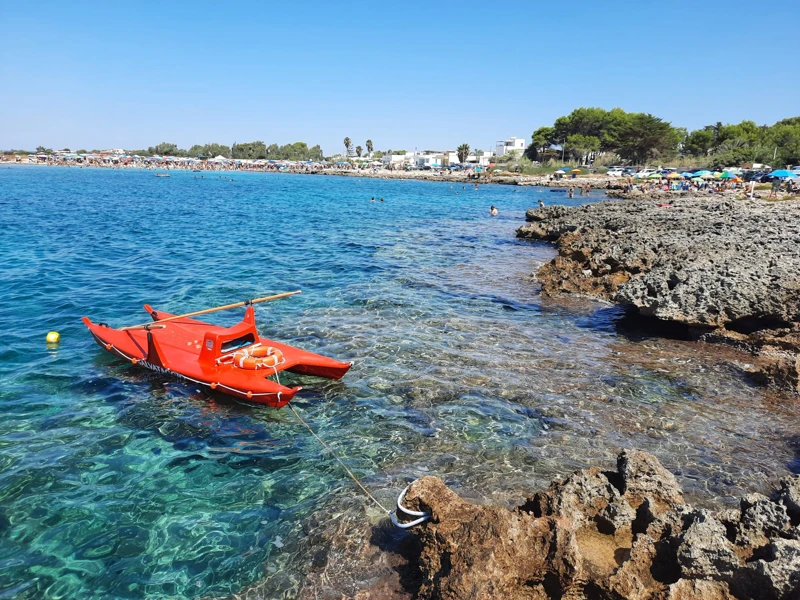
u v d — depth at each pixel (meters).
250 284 17.80
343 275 19.42
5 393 9.43
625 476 5.88
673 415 8.95
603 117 136.88
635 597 4.40
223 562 5.70
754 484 7.03
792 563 4.20
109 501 6.67
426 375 10.50
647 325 13.95
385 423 8.68
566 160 139.12
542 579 4.69
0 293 15.80
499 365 11.05
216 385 9.44
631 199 58.44
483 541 4.65
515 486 6.93
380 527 6.16
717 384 10.20
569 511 5.39
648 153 120.19
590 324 14.08
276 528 6.23
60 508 6.50
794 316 11.99
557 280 18.02
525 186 102.69
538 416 8.88
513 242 29.69
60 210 39.47
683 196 56.38
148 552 5.84
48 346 11.74
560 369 10.88
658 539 5.02
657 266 16.62
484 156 173.75
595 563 4.91
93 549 5.88
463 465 7.45
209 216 38.94
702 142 121.12
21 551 5.82
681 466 7.44
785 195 48.94
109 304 15.15
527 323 14.05
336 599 5.11
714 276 13.43
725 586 4.40
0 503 6.54
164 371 10.23
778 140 103.50
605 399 9.52
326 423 8.70
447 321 13.99
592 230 25.75
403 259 23.03
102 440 8.05
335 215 42.22
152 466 7.45
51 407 9.00
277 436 8.31
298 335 12.66
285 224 35.12
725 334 12.45
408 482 7.07
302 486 7.04
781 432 8.41
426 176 134.00
